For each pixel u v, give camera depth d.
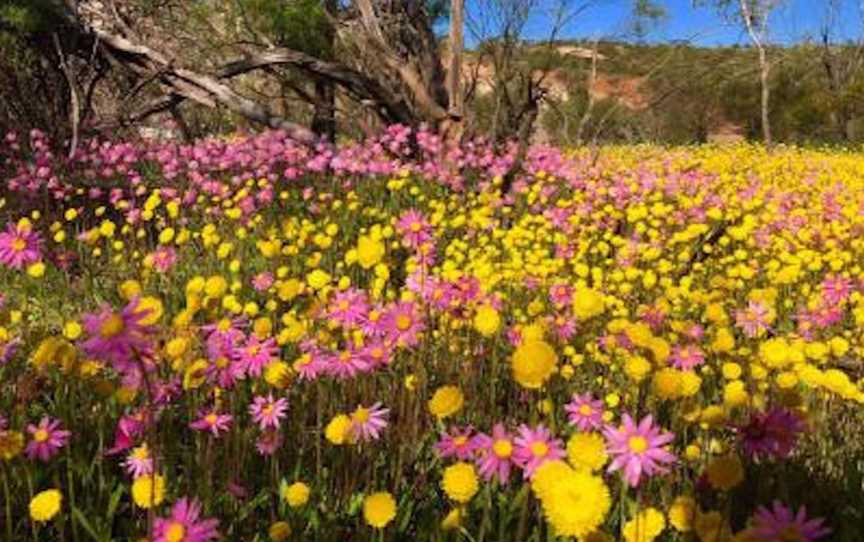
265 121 11.88
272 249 5.50
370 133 11.98
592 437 2.03
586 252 8.00
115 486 3.12
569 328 4.17
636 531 1.96
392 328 3.35
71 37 11.52
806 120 35.53
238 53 13.48
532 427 2.98
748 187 12.30
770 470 3.22
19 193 9.38
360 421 2.69
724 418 2.56
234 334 3.21
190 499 2.92
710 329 4.79
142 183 10.33
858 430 3.92
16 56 11.52
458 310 4.21
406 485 3.22
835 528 2.99
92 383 3.43
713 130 37.94
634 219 8.27
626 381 4.06
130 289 3.17
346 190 10.21
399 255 6.77
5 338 3.46
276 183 10.45
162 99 12.62
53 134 11.69
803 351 3.96
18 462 2.91
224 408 3.53
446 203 10.23
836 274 7.42
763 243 8.00
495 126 11.28
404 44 12.05
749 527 1.77
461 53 11.13
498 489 3.04
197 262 7.52
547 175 11.20
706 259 8.02
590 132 18.52
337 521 2.92
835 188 12.13
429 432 3.48
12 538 2.72
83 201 9.78
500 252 7.59
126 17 12.41
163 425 3.22
